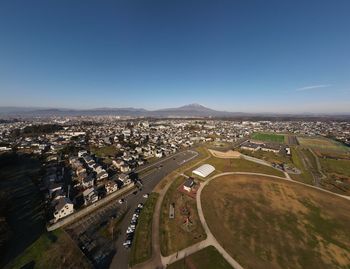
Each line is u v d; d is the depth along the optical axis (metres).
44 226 49.91
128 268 38.44
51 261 39.12
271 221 54.94
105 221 52.97
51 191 66.38
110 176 84.38
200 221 53.84
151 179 83.06
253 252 43.19
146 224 52.09
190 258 41.09
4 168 91.62
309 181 84.88
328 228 52.72
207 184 78.56
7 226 45.62
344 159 120.50
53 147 128.50
